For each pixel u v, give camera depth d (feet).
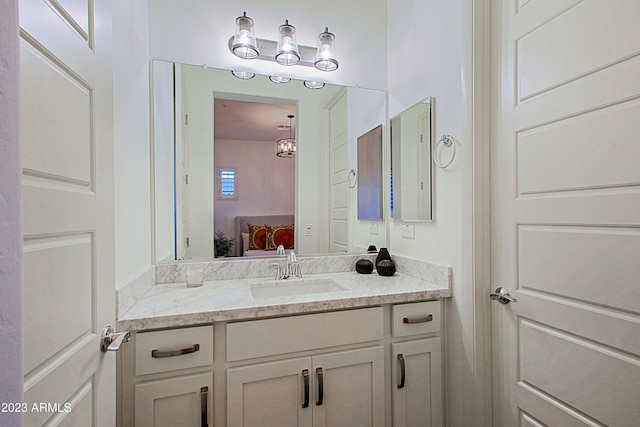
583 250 3.30
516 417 4.09
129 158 3.97
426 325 4.75
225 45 5.72
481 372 4.38
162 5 5.28
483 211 4.41
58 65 2.07
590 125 3.21
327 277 5.76
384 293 4.52
